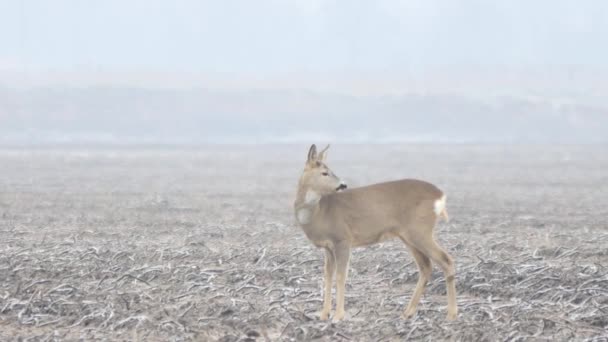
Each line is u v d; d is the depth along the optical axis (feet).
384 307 181.57
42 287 192.24
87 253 228.84
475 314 171.42
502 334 156.46
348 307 182.19
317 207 173.99
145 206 388.37
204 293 189.67
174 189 498.69
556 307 177.27
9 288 192.65
